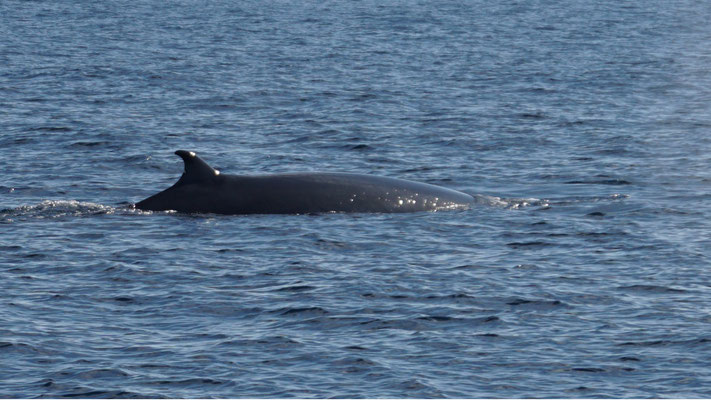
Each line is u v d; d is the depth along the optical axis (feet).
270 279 272.92
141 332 233.76
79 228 326.03
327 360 217.77
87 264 286.05
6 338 227.40
